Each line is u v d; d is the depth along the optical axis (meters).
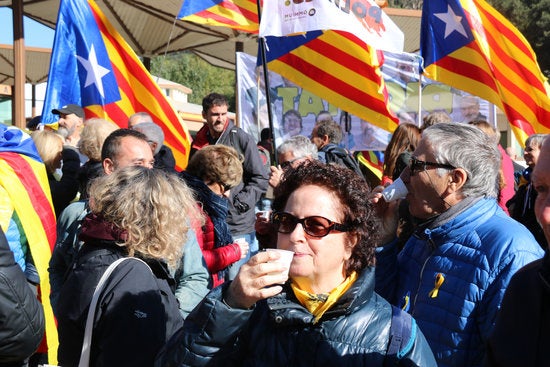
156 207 2.86
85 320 2.73
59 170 6.59
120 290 2.66
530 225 5.37
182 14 7.40
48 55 15.76
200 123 14.57
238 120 9.01
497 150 2.90
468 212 2.77
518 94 7.26
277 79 9.07
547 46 33.12
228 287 1.98
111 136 4.16
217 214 4.45
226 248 4.36
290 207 2.12
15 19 9.76
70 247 3.80
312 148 5.93
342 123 9.11
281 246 2.12
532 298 1.87
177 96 29.91
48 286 4.52
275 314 2.06
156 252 2.83
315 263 2.07
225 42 13.86
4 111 17.94
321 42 7.88
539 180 1.73
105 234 2.83
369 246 2.12
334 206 2.09
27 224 4.39
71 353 2.79
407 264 3.04
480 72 7.13
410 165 2.92
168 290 2.87
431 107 9.21
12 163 4.44
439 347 2.67
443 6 7.17
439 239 2.81
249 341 2.10
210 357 1.95
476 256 2.67
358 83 7.84
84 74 7.35
